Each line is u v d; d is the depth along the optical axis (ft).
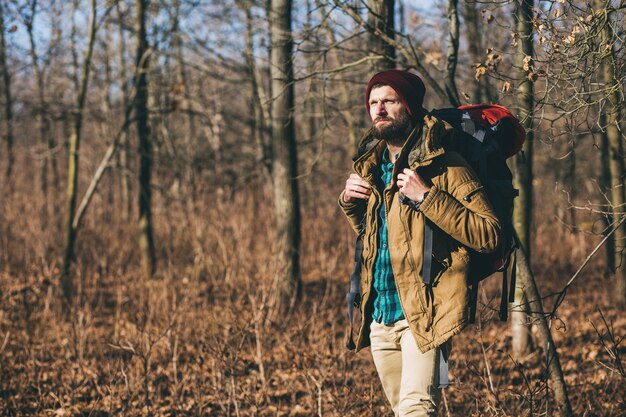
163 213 45.27
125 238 43.11
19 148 59.06
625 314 26.53
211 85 51.88
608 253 31.19
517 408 12.55
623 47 11.03
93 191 35.12
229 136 52.85
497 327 24.97
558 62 11.18
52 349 22.25
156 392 17.58
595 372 17.54
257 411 15.33
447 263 9.36
